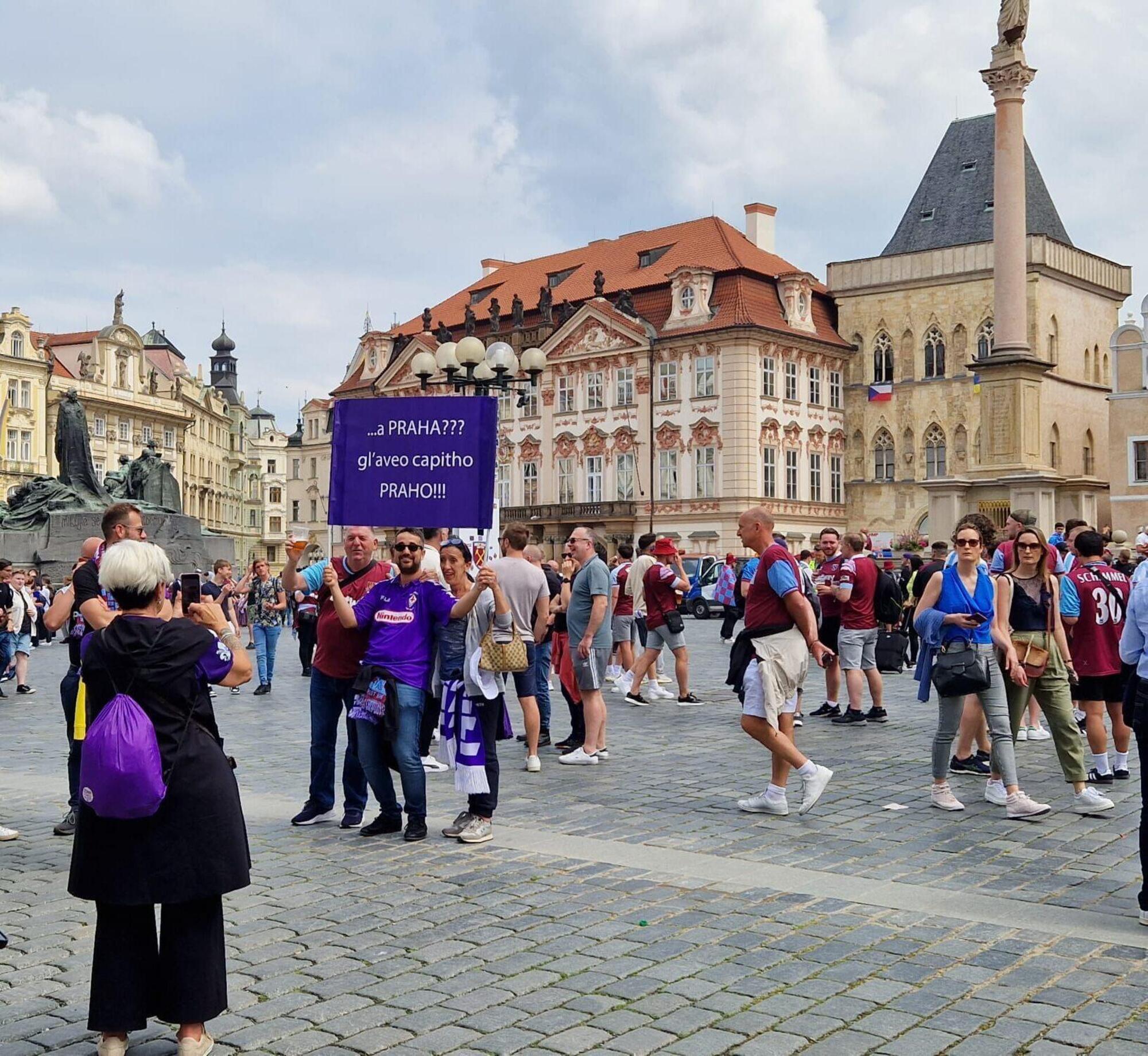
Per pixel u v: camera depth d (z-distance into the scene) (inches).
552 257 3181.6
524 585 521.0
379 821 399.9
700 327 2561.5
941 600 423.8
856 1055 216.1
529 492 2928.2
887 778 496.4
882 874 341.4
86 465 1755.7
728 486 2512.3
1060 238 2714.1
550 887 331.0
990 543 422.3
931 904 309.9
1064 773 435.8
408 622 397.4
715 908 308.2
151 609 226.7
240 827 223.1
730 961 266.4
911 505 2642.7
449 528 404.2
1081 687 485.1
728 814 427.5
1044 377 2475.4
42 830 415.5
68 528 1668.3
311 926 296.2
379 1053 220.1
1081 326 2623.0
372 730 394.3
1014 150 1446.9
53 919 306.7
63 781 520.7
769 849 372.8
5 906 319.6
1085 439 2623.0
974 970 259.3
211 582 947.3
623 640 835.4
